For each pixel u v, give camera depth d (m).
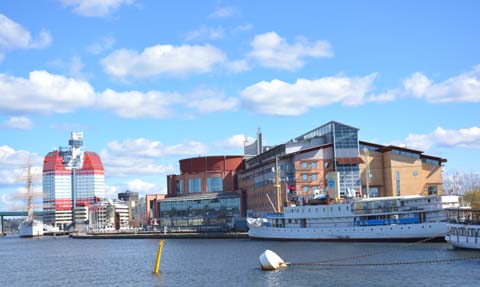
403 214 125.38
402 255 97.81
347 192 144.75
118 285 81.50
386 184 186.75
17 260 138.25
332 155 186.75
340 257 99.25
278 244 135.50
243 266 94.50
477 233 97.81
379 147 190.12
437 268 81.38
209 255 118.69
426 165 187.25
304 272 83.69
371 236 127.00
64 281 89.25
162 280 83.75
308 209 138.50
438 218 121.06
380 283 72.19
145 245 175.88
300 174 185.50
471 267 80.81
